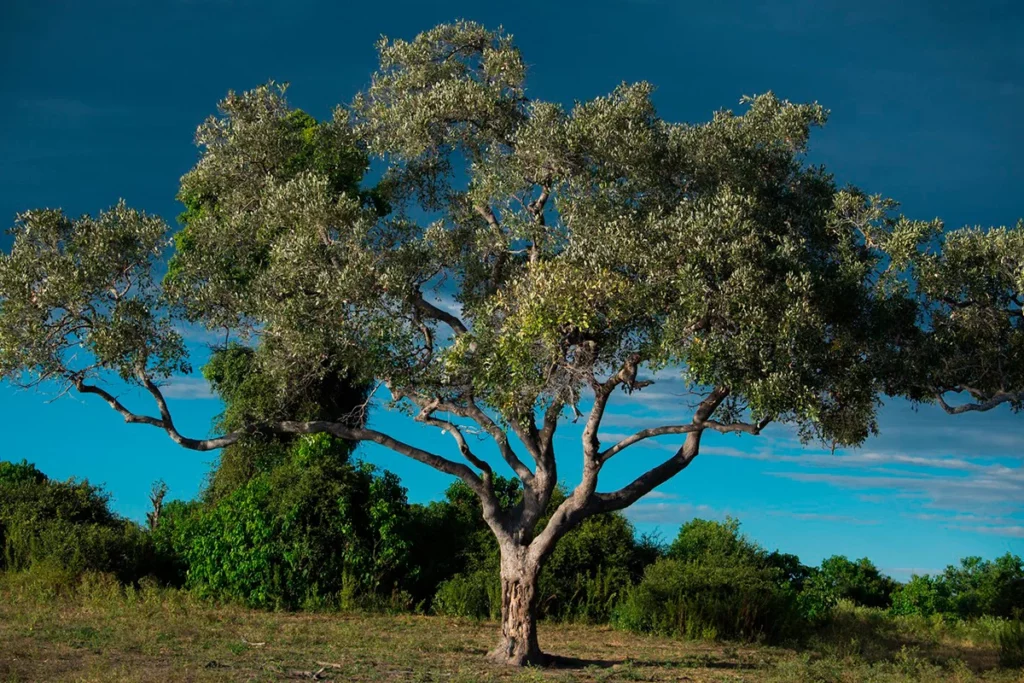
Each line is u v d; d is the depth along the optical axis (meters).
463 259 13.03
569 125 11.67
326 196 11.70
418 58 13.10
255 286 11.84
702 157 11.77
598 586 17.86
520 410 11.20
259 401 17.17
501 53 12.88
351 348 11.38
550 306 10.20
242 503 17.16
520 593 12.47
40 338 11.47
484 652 13.13
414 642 13.45
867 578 23.92
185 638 12.71
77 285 11.47
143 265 12.16
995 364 11.97
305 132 14.03
